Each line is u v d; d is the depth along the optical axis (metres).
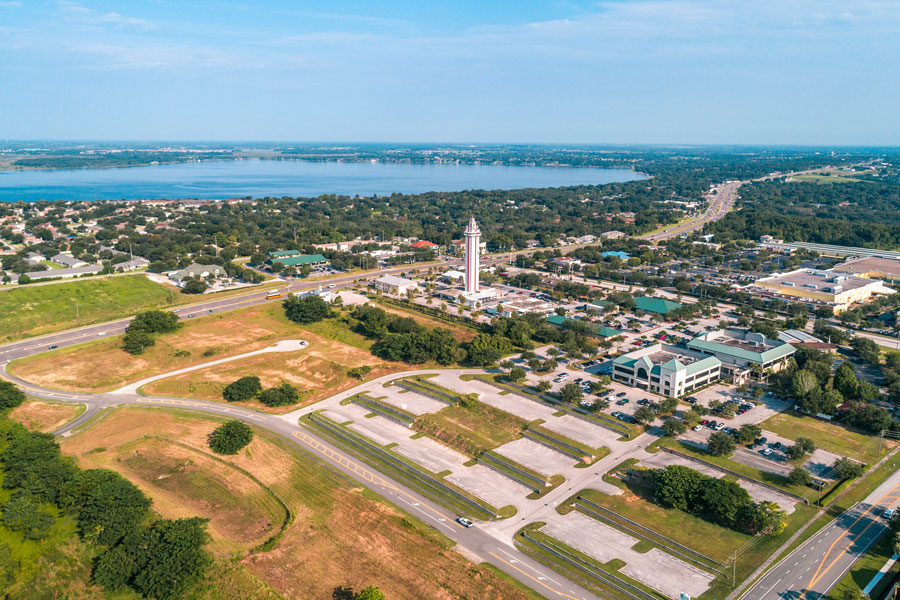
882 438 181.75
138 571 125.81
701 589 121.00
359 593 120.44
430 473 165.88
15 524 136.25
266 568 127.94
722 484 144.75
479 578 123.88
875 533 137.75
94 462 171.38
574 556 130.75
